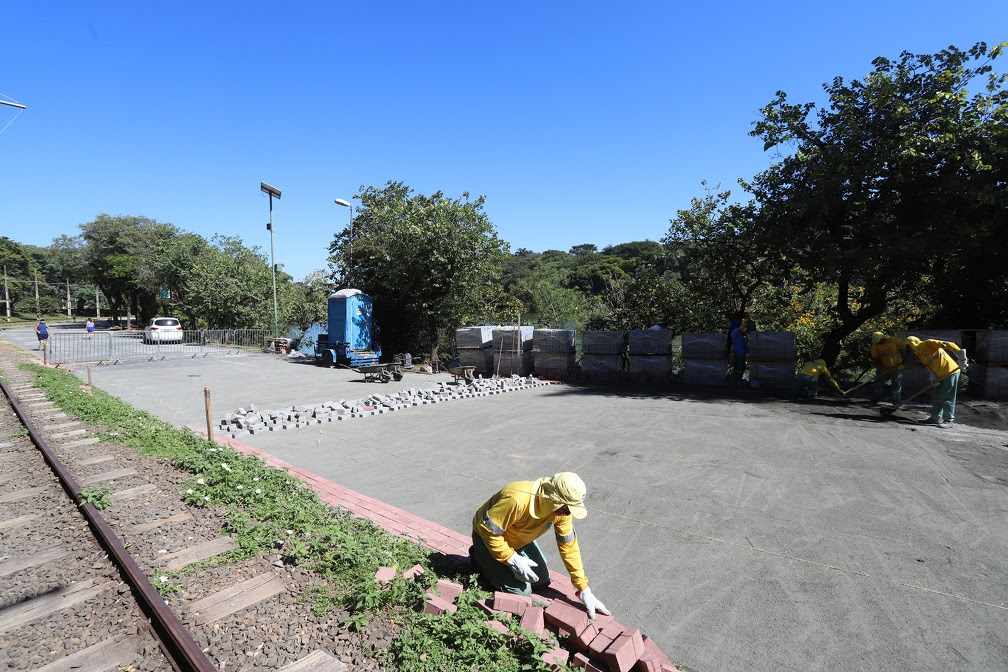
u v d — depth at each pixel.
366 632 3.49
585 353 16.98
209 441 8.38
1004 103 11.34
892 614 3.90
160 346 31.86
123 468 7.12
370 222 25.06
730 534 5.29
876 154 11.84
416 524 5.62
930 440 8.60
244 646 3.37
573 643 3.43
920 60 12.36
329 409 11.65
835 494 6.30
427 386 16.06
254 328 33.88
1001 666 3.32
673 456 7.98
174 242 48.06
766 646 3.56
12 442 8.69
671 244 17.17
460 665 3.12
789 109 13.73
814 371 12.45
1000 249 12.36
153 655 3.39
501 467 7.62
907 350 12.59
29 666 3.29
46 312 89.25
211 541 4.88
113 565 4.51
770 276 16.06
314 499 6.14
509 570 3.95
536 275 44.75
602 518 5.76
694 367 15.41
